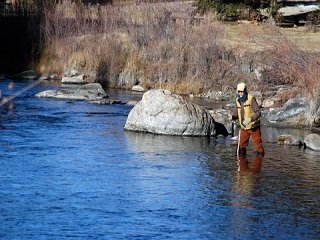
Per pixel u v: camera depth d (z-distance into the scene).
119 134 27.48
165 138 26.88
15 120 30.69
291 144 26.39
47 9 52.62
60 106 35.50
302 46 42.81
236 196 18.61
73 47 49.72
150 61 45.97
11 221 16.12
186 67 43.94
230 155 23.97
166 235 15.35
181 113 27.38
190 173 21.09
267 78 38.94
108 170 21.22
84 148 24.55
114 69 46.53
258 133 24.17
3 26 53.91
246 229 15.90
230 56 43.28
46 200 17.84
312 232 15.77
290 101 32.12
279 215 16.98
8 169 21.16
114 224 16.03
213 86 42.03
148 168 21.59
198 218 16.59
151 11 49.66
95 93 39.47
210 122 27.58
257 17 58.03
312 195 18.81
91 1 57.38
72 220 16.27
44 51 51.16
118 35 49.66
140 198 18.19
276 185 19.80
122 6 53.22
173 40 46.41
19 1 54.00
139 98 39.56
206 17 50.53
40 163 22.03
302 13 58.91
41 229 15.62
